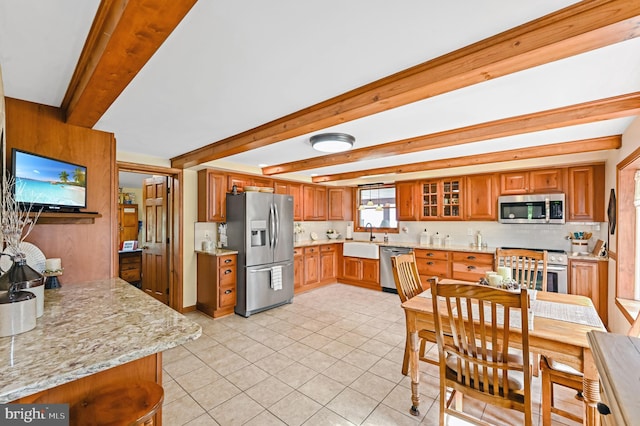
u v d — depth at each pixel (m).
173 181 4.16
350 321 3.76
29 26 1.25
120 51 1.21
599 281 3.46
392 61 1.51
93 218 2.35
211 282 3.97
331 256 5.83
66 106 2.13
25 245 1.94
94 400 1.17
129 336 1.26
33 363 1.02
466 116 2.30
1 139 1.68
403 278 2.56
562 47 1.21
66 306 1.67
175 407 2.05
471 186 4.62
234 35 1.28
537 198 4.02
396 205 5.47
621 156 2.83
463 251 4.45
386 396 2.18
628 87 1.80
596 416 1.43
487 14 1.16
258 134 2.51
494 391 1.54
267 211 4.27
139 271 5.68
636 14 1.03
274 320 3.81
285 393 2.22
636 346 1.07
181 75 1.64
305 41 1.33
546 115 2.22
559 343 1.52
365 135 2.82
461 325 1.59
